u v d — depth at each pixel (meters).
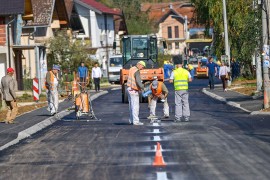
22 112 54.69
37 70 83.31
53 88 50.03
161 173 22.55
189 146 29.89
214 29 101.81
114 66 121.50
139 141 32.53
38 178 22.77
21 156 28.83
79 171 23.92
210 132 35.84
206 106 58.16
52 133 38.72
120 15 160.62
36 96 66.94
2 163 26.83
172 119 45.53
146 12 196.62
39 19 99.50
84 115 49.69
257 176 21.39
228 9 99.31
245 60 99.19
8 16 83.50
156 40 72.50
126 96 65.56
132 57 71.69
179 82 43.50
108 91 93.56
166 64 116.06
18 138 36.25
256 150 27.95
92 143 32.56
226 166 23.72
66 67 98.50
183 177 21.62
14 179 22.77
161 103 63.00
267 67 49.59
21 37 97.44
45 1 101.19
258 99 61.47
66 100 68.50
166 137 33.94
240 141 31.33
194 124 41.06
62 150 30.31
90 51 119.00
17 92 80.19
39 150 30.73
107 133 37.16
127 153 28.23
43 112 53.59
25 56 98.50
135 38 71.94
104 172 23.38
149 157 26.72
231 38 99.81
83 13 142.00
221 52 101.25
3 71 83.25
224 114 48.75
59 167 25.09
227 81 84.19
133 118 41.91
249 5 88.69
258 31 68.12
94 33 142.25
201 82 116.25
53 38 100.12
